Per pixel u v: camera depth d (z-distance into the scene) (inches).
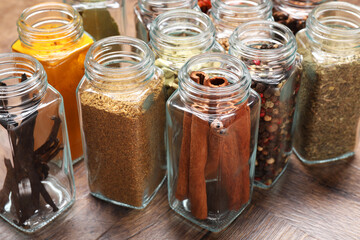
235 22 15.1
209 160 12.7
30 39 13.7
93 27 16.7
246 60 13.2
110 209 14.4
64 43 13.9
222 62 12.5
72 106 14.9
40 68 12.5
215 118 12.1
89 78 12.8
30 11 14.5
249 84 12.0
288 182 15.1
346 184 15.0
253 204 14.4
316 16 14.5
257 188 14.9
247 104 12.5
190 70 12.8
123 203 14.4
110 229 13.8
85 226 13.9
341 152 15.6
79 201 14.6
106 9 16.4
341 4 14.7
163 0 15.7
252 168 13.9
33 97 12.3
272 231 13.7
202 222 13.8
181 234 13.7
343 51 13.7
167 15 14.4
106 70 12.4
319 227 13.8
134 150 13.1
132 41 13.2
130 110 12.6
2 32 18.4
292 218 14.0
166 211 14.3
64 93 14.5
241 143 12.8
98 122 13.0
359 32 13.5
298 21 16.2
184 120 12.5
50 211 13.9
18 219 13.6
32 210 13.5
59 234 13.7
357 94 14.4
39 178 13.3
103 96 12.8
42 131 12.9
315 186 14.9
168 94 14.2
